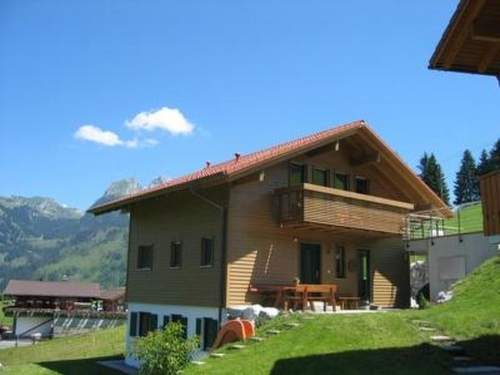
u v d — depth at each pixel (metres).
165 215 27.23
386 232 26.31
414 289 34.72
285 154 23.25
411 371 13.41
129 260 29.45
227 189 23.66
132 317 28.62
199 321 24.16
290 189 24.05
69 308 83.50
